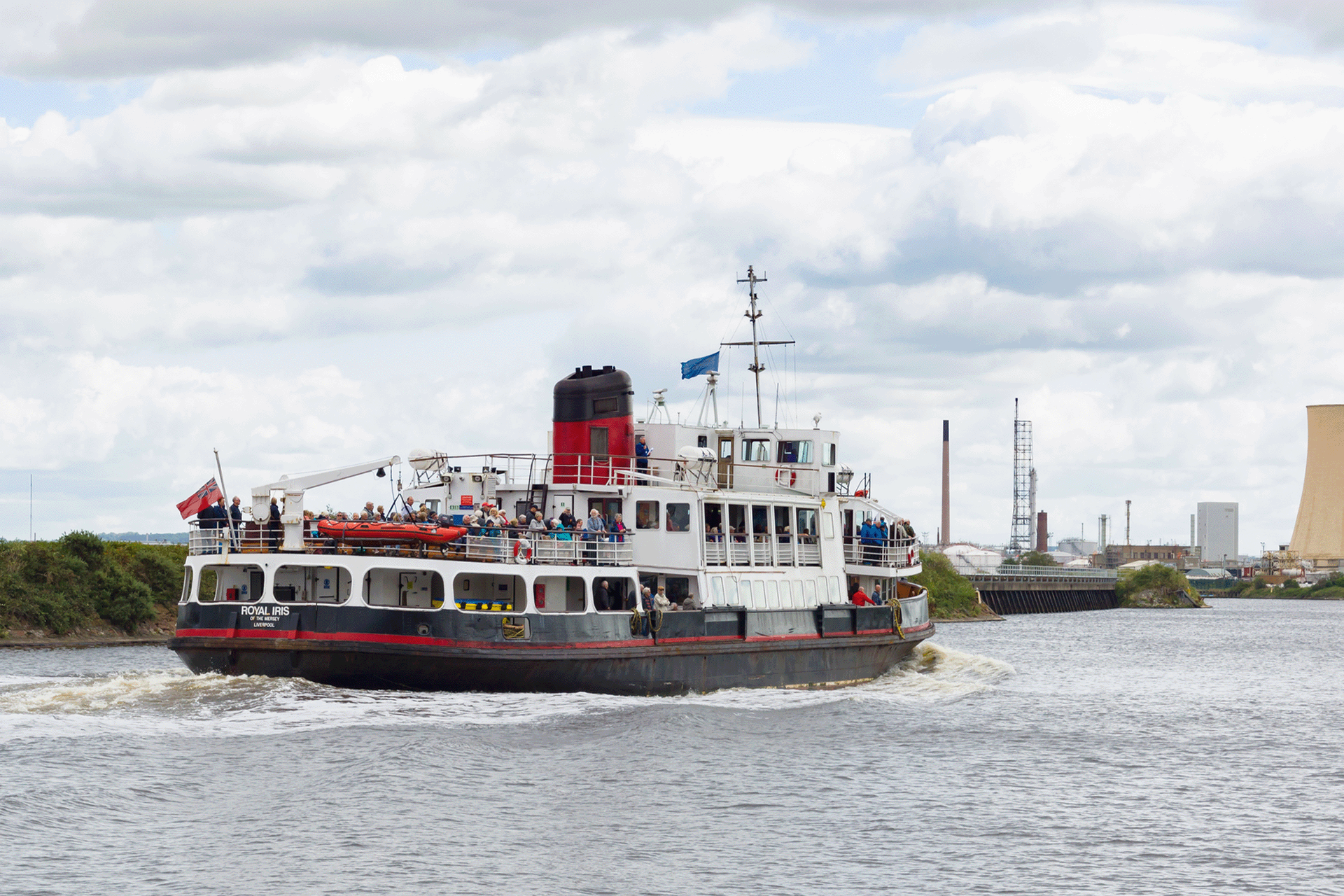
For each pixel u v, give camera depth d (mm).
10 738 59000
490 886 43906
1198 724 85812
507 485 79000
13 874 43281
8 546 131375
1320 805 59094
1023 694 98688
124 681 68625
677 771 59812
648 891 43875
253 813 50750
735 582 79438
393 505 73688
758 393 94062
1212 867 48188
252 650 66125
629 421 79750
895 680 96375
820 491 89625
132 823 49031
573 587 74500
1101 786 62219
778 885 44812
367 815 50906
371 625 65438
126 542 151875
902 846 50031
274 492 68125
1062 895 44469
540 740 63156
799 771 61719
